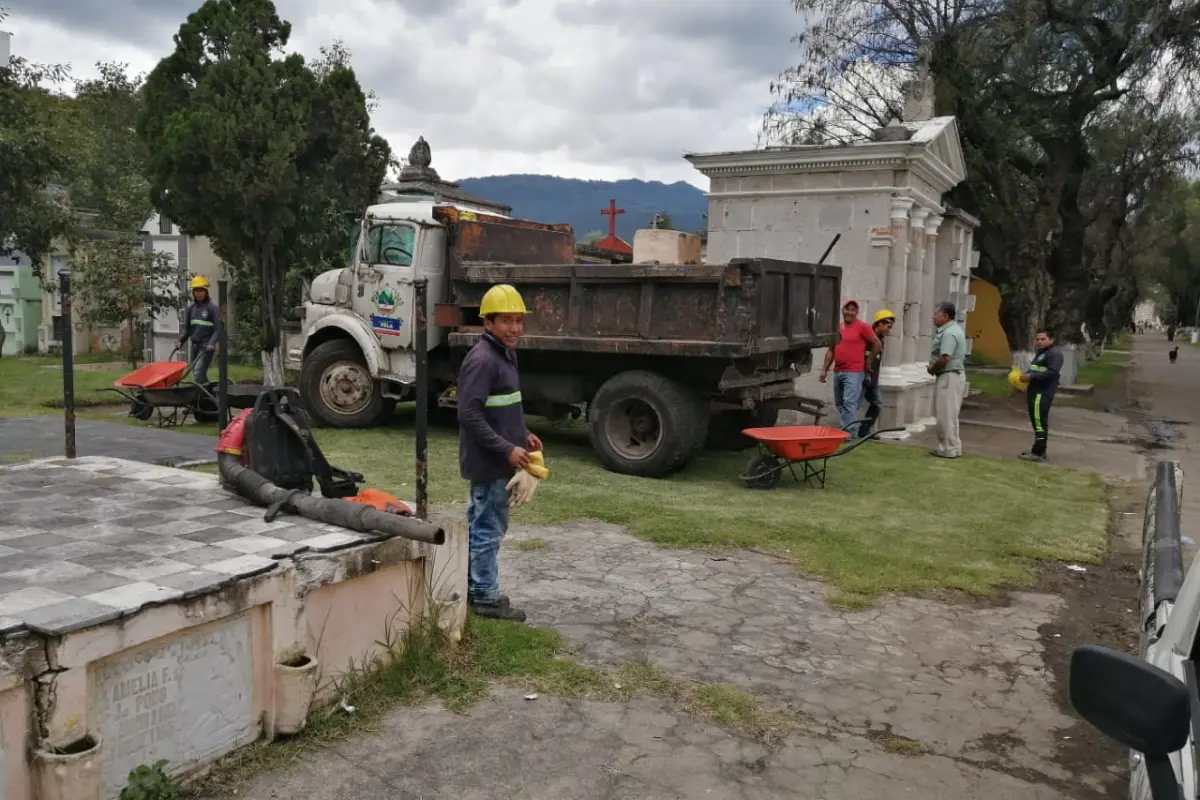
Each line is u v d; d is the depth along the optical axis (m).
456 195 17.17
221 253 14.27
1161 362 40.53
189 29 13.47
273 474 4.40
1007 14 20.25
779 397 9.93
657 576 5.78
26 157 17.02
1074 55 21.09
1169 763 1.84
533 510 7.24
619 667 4.34
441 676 4.00
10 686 2.51
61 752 2.59
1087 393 23.02
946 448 11.20
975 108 21.11
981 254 22.66
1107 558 6.94
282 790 3.11
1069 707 4.22
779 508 7.74
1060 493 9.37
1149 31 19.58
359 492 4.79
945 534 7.20
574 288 8.96
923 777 3.51
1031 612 5.54
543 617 4.96
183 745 3.02
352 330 10.54
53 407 12.02
